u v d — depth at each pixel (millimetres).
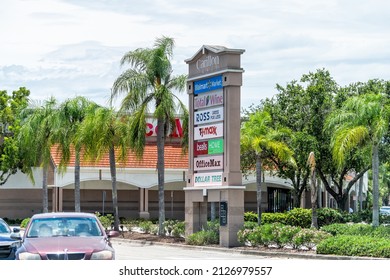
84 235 18750
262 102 61125
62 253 17266
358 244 31125
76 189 57781
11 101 77000
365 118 41281
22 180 75438
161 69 47156
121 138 52281
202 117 40438
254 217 55938
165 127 49031
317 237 34500
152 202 75312
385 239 32031
